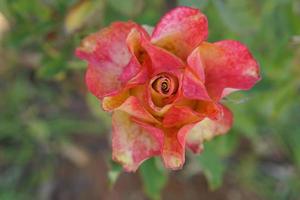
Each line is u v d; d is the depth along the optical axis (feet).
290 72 1.64
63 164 2.24
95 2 1.42
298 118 2.19
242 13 1.53
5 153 2.20
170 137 1.03
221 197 2.24
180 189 2.22
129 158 1.06
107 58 1.08
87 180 2.22
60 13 1.50
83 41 1.08
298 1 1.77
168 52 1.00
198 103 1.03
